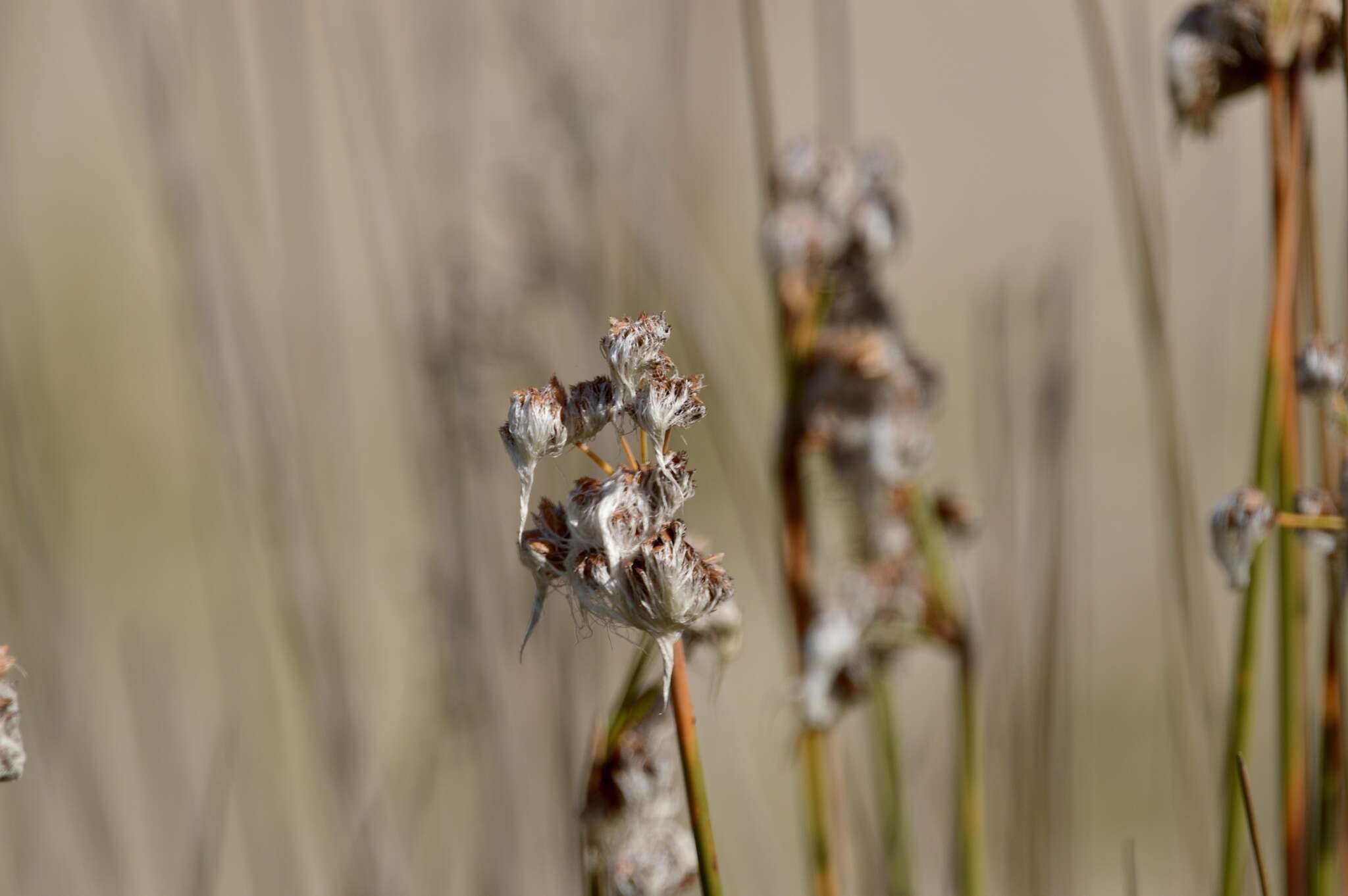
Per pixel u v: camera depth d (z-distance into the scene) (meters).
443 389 0.84
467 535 0.83
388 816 0.84
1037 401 0.76
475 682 0.81
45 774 0.83
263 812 0.89
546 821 0.80
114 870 0.84
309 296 0.93
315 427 0.91
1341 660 0.62
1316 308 0.62
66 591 0.92
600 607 0.56
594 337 0.86
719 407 0.78
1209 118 0.62
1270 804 0.94
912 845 0.74
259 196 0.94
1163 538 0.73
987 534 0.78
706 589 0.56
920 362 0.67
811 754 0.67
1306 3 0.61
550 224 0.89
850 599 0.66
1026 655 0.75
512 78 1.00
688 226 0.92
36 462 0.95
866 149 0.67
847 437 0.66
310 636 0.83
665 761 0.59
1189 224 1.05
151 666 0.98
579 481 0.56
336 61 0.92
